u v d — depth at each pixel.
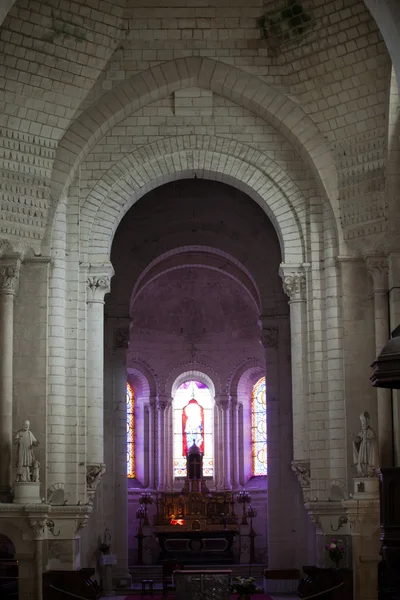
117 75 37.12
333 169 37.31
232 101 38.47
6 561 39.12
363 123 36.12
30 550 33.00
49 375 36.16
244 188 39.34
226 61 37.25
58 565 35.25
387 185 35.56
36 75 34.91
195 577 36.16
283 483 46.84
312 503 36.47
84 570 35.97
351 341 36.72
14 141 35.09
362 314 36.81
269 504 46.72
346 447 36.31
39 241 35.78
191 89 38.38
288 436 47.31
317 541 38.00
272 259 48.91
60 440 35.91
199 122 38.34
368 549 34.31
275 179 38.31
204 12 37.06
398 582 33.66
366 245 36.31
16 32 34.03
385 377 26.12
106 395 47.19
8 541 40.91
